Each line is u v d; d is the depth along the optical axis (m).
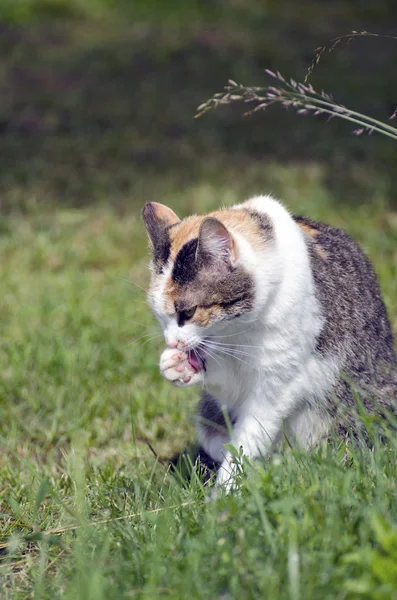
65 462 4.79
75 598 2.78
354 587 2.54
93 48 13.53
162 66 12.83
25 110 11.47
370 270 4.72
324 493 3.10
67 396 5.64
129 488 4.07
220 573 2.77
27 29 14.27
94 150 10.45
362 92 11.88
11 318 6.98
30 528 3.76
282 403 4.11
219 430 4.51
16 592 3.12
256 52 13.34
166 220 4.36
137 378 5.93
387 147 10.34
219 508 3.21
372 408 4.30
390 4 16.39
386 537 2.64
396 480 3.23
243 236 4.00
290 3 16.52
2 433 5.24
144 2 15.55
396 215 8.44
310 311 4.04
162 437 5.18
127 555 3.11
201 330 3.96
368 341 4.39
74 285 7.57
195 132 10.96
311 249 4.30
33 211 9.16
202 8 15.57
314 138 10.79
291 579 2.59
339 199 8.95
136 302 7.15
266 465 3.50
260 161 10.23
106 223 8.88
